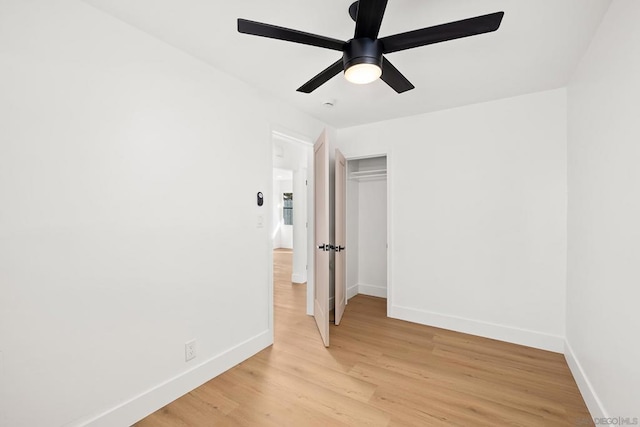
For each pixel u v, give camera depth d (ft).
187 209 6.36
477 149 9.25
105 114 5.04
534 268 8.43
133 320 5.46
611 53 4.78
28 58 4.22
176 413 5.69
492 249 9.04
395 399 6.13
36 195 4.30
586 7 4.81
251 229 7.95
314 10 4.90
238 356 7.55
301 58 6.50
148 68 5.63
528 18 5.06
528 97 8.47
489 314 9.11
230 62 6.68
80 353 4.77
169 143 6.00
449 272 9.77
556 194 8.11
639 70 3.89
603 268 5.13
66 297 4.61
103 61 5.00
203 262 6.71
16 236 4.14
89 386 4.88
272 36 4.24
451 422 5.45
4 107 4.03
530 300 8.50
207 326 6.81
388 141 10.92
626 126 4.27
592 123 5.75
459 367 7.39
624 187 4.33
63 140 4.56
